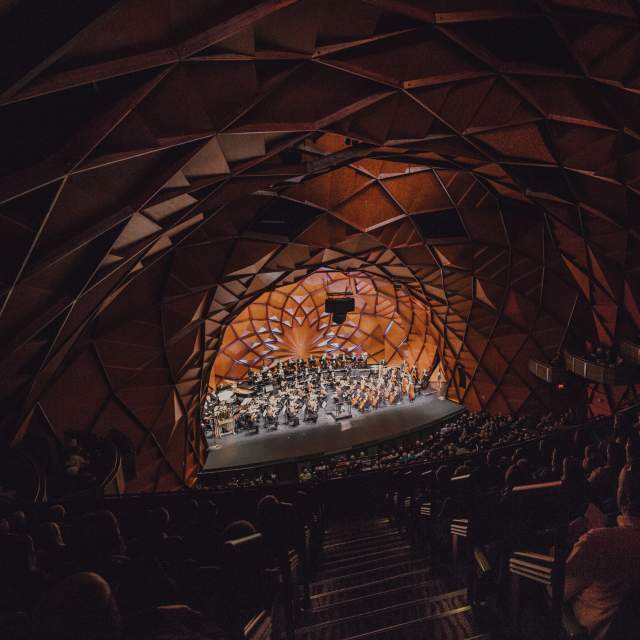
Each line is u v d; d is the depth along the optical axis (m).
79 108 7.46
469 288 31.44
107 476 14.66
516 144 15.47
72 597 2.14
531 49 11.48
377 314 48.84
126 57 6.80
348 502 12.30
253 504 9.76
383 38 10.02
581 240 20.92
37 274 9.31
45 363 13.31
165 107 8.90
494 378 34.44
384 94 11.83
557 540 2.98
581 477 3.59
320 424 36.25
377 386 41.75
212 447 33.06
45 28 5.38
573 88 12.16
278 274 29.86
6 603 3.92
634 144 13.51
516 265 28.25
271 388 43.31
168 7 6.66
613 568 2.68
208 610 3.91
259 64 9.55
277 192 23.77
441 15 9.23
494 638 3.75
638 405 9.59
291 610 4.41
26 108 6.86
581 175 16.50
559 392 30.77
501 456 8.49
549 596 3.47
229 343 46.81
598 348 25.12
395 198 26.34
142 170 9.90
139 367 23.25
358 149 16.30
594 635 2.69
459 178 25.17
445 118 13.44
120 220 10.07
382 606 4.99
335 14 8.79
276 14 8.28
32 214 8.18
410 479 9.99
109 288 14.25
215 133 10.02
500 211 26.27
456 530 5.25
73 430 19.41
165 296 23.22
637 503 2.85
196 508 7.32
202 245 23.69
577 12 9.19
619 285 21.17
